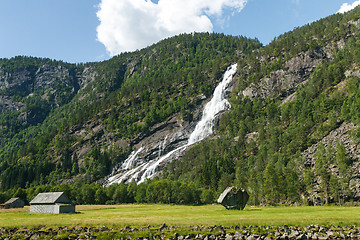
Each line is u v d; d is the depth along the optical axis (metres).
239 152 168.12
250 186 113.69
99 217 64.12
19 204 122.19
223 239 38.19
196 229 43.94
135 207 104.56
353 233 38.53
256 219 49.44
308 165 119.62
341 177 98.25
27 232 45.09
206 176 137.25
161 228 45.62
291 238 37.69
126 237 40.00
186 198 115.88
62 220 57.00
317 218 48.38
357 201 89.50
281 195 105.25
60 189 142.50
